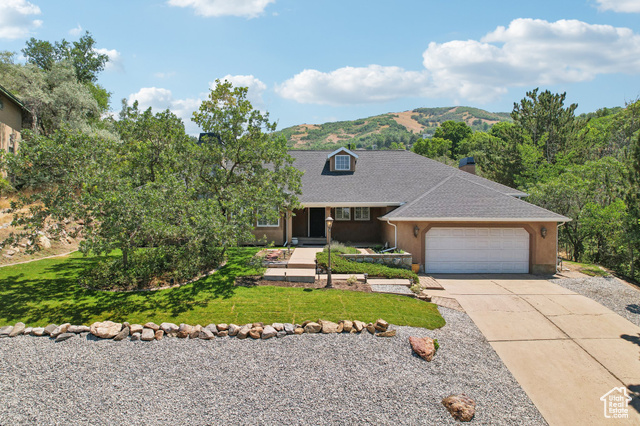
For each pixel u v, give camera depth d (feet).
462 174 74.43
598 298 42.55
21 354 27.22
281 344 29.73
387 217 54.60
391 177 74.28
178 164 46.16
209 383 24.76
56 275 42.37
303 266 47.50
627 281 51.83
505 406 23.71
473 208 54.60
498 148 121.29
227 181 51.03
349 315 33.99
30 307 33.53
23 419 21.01
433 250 54.95
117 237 36.11
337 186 71.10
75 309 33.45
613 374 27.48
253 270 45.88
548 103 110.63
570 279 51.08
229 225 39.34
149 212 36.81
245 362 27.22
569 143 108.27
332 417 21.97
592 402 24.34
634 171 53.67
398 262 51.31
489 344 31.30
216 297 36.99
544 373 27.40
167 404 22.65
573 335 33.19
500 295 43.29
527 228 54.60
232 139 49.62
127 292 37.68
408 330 32.32
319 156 83.82
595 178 72.84
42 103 86.07
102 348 28.40
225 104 56.59
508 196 58.13
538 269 54.39
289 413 22.16
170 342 29.58
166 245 45.60
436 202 56.70
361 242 71.92
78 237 61.98
